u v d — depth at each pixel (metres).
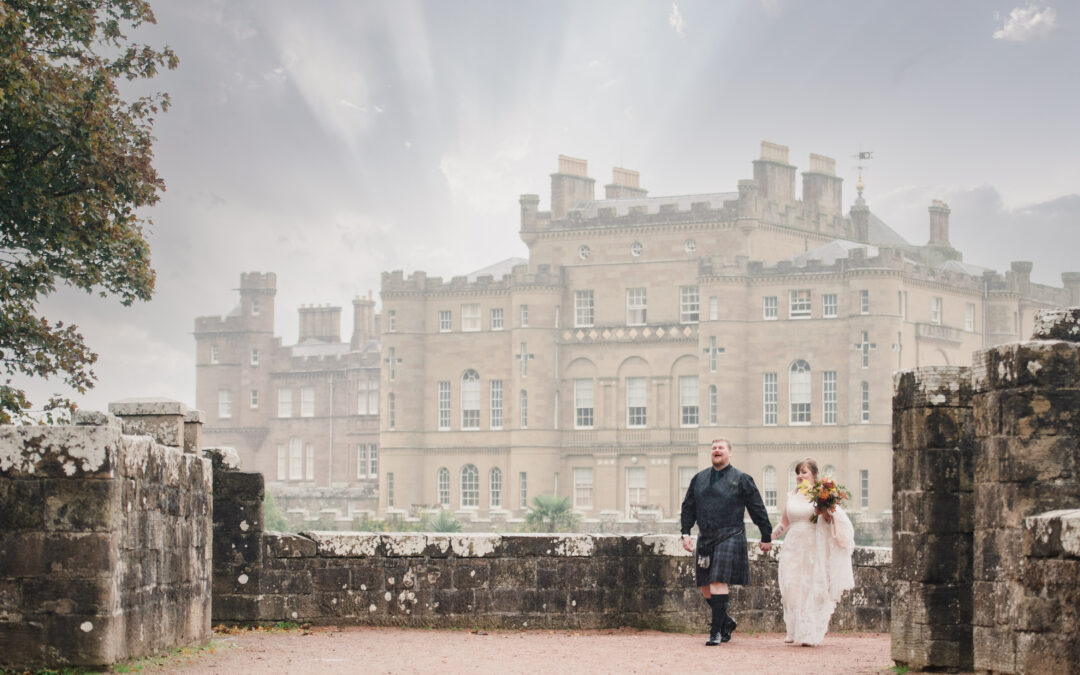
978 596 14.30
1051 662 11.85
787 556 19.56
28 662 13.55
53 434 13.70
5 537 13.62
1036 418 13.72
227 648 16.72
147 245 34.25
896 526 16.12
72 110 31.80
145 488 14.78
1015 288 130.75
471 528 126.88
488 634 19.42
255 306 172.62
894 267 121.25
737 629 21.05
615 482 133.75
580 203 141.12
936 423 15.84
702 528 19.31
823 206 140.62
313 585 19.98
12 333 32.31
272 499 131.50
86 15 34.16
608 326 135.00
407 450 139.75
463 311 139.62
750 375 126.06
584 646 18.06
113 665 13.72
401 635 19.03
